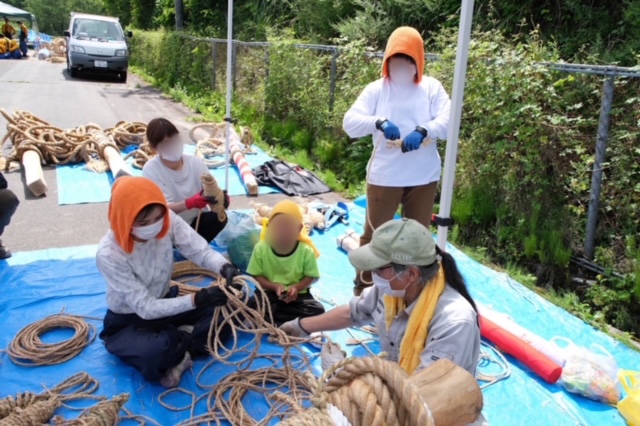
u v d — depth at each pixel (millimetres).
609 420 2838
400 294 2176
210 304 2836
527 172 4980
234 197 6254
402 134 3287
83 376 2936
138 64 22453
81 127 8031
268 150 8719
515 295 4250
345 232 5012
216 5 18453
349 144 7664
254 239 4371
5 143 8094
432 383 1064
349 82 7441
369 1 10375
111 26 18078
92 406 2592
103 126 9922
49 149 7016
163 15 22438
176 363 2945
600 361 3102
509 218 5273
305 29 12648
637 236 4402
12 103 11680
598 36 6500
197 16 19219
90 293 3871
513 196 5191
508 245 5141
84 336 3301
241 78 11938
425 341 2121
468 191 5566
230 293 2984
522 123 4895
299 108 9180
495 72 5051
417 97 3275
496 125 5137
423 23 9406
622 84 4387
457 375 1094
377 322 2463
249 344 3260
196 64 14758
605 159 4555
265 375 2971
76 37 17312
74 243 4770
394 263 2055
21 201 5750
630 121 4391
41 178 5938
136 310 2826
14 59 27016
